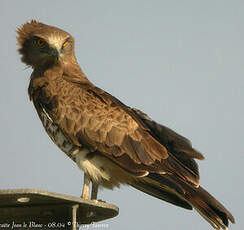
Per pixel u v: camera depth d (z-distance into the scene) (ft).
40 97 42.42
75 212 30.78
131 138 40.01
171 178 38.91
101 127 40.27
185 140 39.60
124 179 41.04
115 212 32.96
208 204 37.37
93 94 41.78
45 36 43.45
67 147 41.27
